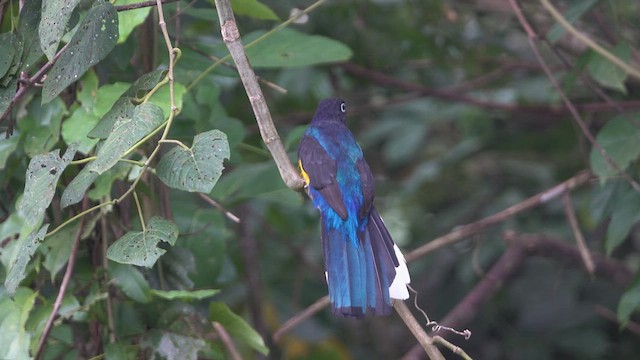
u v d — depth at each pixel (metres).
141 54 8.88
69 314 8.06
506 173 15.71
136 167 8.02
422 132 14.95
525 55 15.29
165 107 7.50
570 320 15.03
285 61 9.61
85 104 7.93
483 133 15.01
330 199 8.03
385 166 16.41
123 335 8.29
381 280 7.52
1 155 8.12
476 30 15.26
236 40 7.11
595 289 15.19
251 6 8.69
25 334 7.82
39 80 7.61
